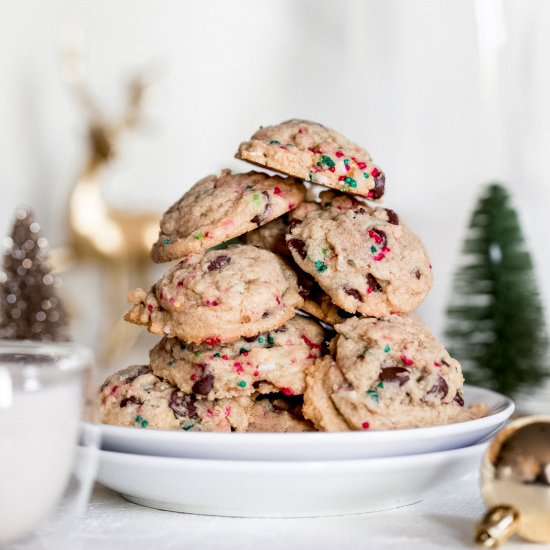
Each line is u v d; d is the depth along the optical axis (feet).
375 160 5.24
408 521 2.11
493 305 3.29
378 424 2.21
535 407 3.40
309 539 2.03
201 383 2.31
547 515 1.98
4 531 1.93
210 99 5.34
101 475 2.12
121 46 5.27
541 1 4.75
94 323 5.11
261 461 2.08
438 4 5.01
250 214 2.38
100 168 4.66
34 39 5.19
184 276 2.34
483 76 4.93
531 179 4.83
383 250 2.36
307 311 2.39
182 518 2.12
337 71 5.29
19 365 1.98
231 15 5.32
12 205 5.22
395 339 2.27
